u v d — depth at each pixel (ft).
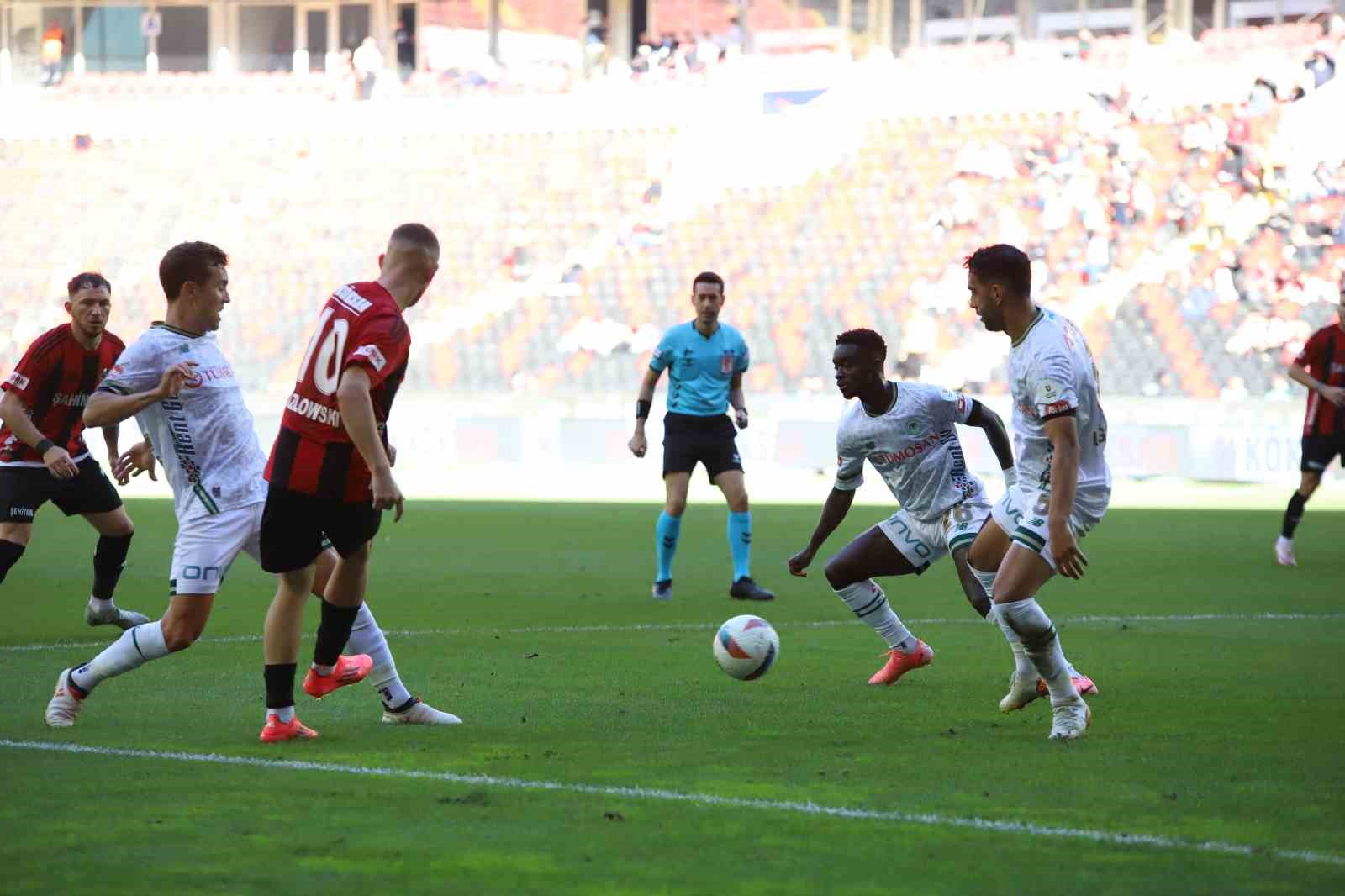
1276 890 35.04
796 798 43.83
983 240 277.64
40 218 315.58
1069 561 50.37
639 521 161.38
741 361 101.35
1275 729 54.80
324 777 46.24
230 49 355.15
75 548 131.23
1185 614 90.84
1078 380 52.11
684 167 310.86
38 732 53.31
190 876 35.96
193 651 73.82
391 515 167.32
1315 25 288.71
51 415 75.15
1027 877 36.04
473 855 37.81
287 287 294.25
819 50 325.62
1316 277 255.09
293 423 50.49
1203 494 200.85
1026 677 57.98
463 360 276.82
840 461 65.77
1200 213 269.03
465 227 304.30
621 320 279.49
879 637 81.66
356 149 326.24
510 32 344.69
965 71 304.91
